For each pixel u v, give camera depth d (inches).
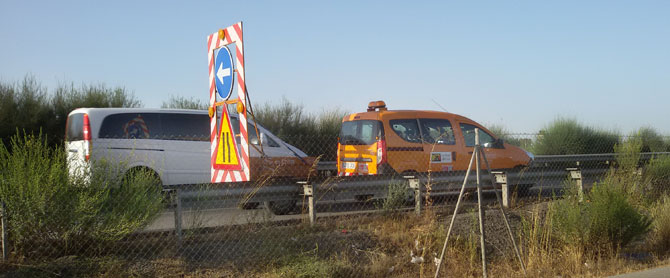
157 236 256.7
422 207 338.3
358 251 265.3
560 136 690.8
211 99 329.7
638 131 443.8
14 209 219.3
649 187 416.8
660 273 254.8
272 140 419.2
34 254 223.5
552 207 313.4
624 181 401.1
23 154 232.2
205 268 233.6
